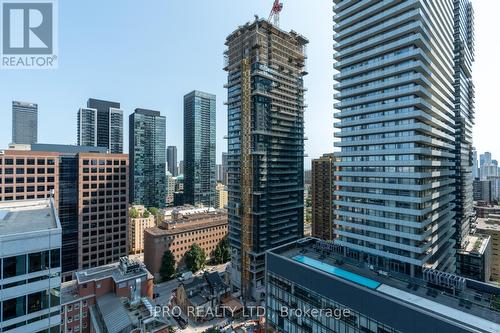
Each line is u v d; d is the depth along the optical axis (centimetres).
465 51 12669
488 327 4128
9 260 3306
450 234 9819
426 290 5466
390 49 7488
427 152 7225
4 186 10438
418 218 6788
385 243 7356
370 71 8094
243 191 12206
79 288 7575
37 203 5472
